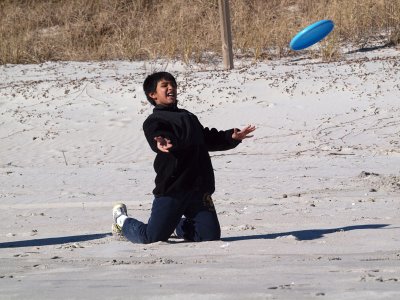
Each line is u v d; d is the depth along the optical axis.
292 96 52.31
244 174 36.34
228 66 60.66
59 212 28.59
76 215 27.75
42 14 81.31
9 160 44.91
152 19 77.88
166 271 14.46
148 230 20.83
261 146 44.50
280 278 12.84
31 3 84.75
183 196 20.72
